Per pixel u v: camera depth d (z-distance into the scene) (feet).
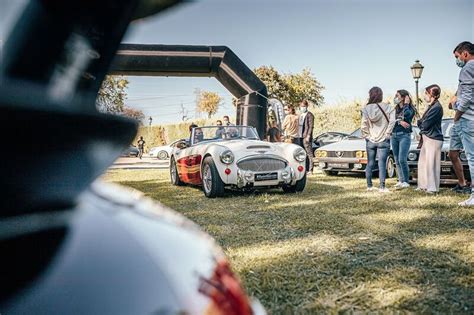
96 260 1.64
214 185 19.42
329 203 17.19
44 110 1.17
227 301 2.11
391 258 9.74
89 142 1.44
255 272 8.98
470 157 15.76
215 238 11.80
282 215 14.90
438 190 19.52
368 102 20.30
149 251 1.92
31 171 1.33
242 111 34.68
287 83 88.02
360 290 7.91
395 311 7.10
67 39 1.33
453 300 7.50
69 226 1.71
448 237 11.44
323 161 29.30
